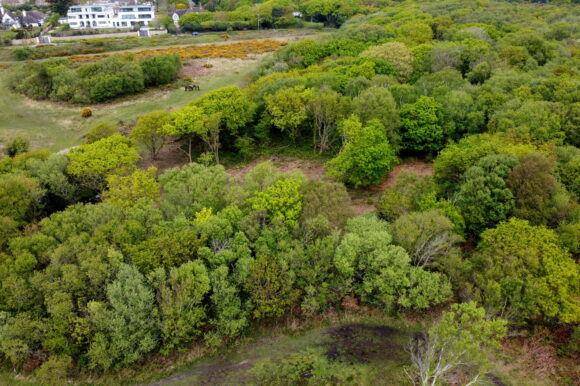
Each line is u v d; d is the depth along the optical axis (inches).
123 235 1423.5
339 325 1445.6
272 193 1593.3
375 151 2049.7
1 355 1331.2
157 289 1344.7
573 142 1974.7
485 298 1302.9
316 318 1469.0
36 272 1333.7
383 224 1536.7
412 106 2362.2
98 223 1535.4
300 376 1277.1
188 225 1515.7
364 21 5221.5
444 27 4121.6
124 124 3070.9
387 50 3129.9
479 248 1526.8
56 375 1247.5
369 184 2250.2
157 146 2800.2
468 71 2960.1
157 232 1455.5
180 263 1398.9
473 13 4714.6
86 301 1316.4
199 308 1339.8
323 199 1594.5
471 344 1048.2
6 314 1291.8
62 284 1309.1
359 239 1418.6
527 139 1866.4
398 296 1414.9
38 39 5536.4
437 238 1412.4
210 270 1403.8
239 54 4820.4
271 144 2741.1
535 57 3088.1
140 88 3718.0
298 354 1350.9
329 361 1320.1
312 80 2743.6
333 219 1546.5
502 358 1278.3
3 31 6289.4
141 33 6141.7
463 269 1385.3
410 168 2369.6
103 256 1369.3
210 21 6417.3
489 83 2539.4
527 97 2282.2
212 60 4596.5
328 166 2223.2
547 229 1419.8
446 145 2236.7
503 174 1598.2
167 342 1341.0
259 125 2615.7
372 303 1460.4
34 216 1855.3
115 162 2081.7
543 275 1286.9
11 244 1438.2
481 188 1587.1
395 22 4626.0
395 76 2947.8
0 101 3467.0
